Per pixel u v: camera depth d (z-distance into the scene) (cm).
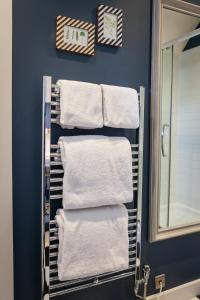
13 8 105
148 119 140
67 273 107
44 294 108
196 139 160
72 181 106
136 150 133
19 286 112
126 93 119
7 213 104
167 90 146
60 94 105
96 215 113
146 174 141
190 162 159
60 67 115
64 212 109
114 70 128
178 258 156
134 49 133
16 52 107
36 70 111
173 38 146
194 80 158
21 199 111
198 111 161
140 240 133
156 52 137
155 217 142
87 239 110
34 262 115
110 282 133
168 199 150
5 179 103
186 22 150
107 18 123
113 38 124
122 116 117
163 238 146
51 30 113
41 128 113
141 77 136
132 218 131
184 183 157
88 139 111
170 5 142
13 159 109
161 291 149
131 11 131
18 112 109
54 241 114
